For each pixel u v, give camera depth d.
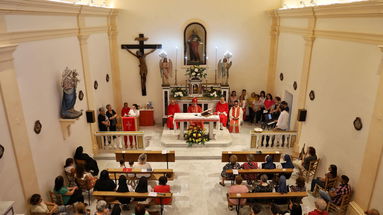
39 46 6.59
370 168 6.00
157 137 11.59
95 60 10.14
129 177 7.71
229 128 11.97
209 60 12.73
